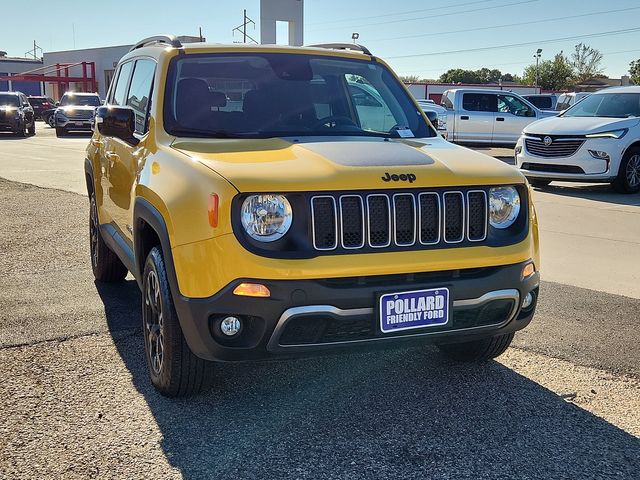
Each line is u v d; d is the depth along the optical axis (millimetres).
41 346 4562
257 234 3166
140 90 4855
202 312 3211
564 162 12172
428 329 3383
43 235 8250
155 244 4004
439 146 4145
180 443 3309
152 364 3867
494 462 3166
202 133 4105
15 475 3002
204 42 4797
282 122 4332
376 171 3361
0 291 5848
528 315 3811
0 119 28625
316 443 3326
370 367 4285
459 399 3834
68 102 31797
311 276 3141
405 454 3232
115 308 5402
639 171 12250
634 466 3150
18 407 3664
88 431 3416
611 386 4035
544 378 4141
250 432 3428
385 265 3254
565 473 3080
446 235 3461
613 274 6617
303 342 3254
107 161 5285
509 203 3631
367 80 4906
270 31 34688
